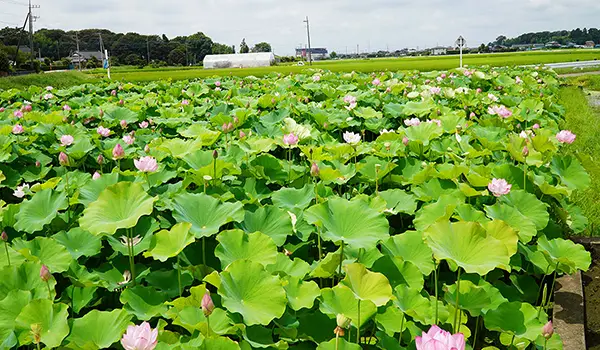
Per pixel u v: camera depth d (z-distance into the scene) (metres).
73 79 26.59
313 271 2.66
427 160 4.64
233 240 2.72
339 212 2.90
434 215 3.25
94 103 8.39
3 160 4.58
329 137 5.30
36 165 4.63
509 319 2.56
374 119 6.32
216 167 3.61
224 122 5.71
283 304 2.26
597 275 3.53
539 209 3.40
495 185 3.07
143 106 7.29
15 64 58.88
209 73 36.16
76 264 2.80
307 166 4.37
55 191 3.36
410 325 2.41
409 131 4.86
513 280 3.11
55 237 2.95
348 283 2.37
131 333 1.70
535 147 4.12
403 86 8.34
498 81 9.73
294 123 4.91
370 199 3.29
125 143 5.00
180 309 2.40
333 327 2.39
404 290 2.55
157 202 3.29
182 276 2.74
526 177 3.88
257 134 5.51
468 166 3.98
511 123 6.24
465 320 2.55
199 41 119.69
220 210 2.97
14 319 2.34
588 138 8.08
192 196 3.06
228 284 2.32
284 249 3.03
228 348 2.03
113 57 105.56
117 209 2.81
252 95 9.16
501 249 2.32
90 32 121.88
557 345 2.54
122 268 2.88
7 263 2.71
